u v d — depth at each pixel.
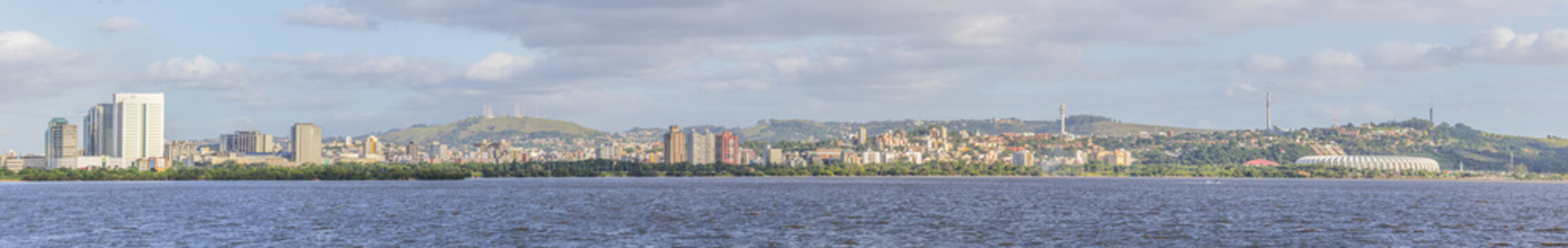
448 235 193.75
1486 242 185.62
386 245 175.75
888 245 180.12
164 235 194.25
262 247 173.12
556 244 178.75
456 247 173.12
